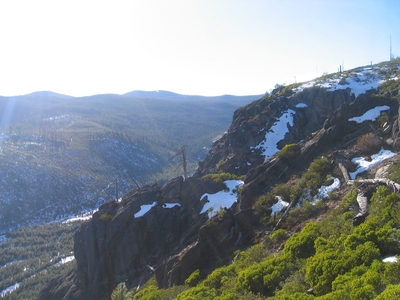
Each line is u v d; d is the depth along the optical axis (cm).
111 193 15038
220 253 2217
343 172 2177
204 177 3247
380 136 2408
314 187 2202
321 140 2681
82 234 3284
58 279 3947
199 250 2227
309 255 1556
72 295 3241
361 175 2097
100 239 3086
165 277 2320
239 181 3058
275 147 3775
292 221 2034
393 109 2698
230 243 2239
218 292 1652
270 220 2189
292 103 4103
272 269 1520
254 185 2564
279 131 3912
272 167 2656
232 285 1614
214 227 2333
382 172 1966
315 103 3925
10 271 8262
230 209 2497
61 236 10569
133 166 18762
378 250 1259
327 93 3844
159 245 2848
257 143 3912
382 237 1312
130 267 2875
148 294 1970
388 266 1108
